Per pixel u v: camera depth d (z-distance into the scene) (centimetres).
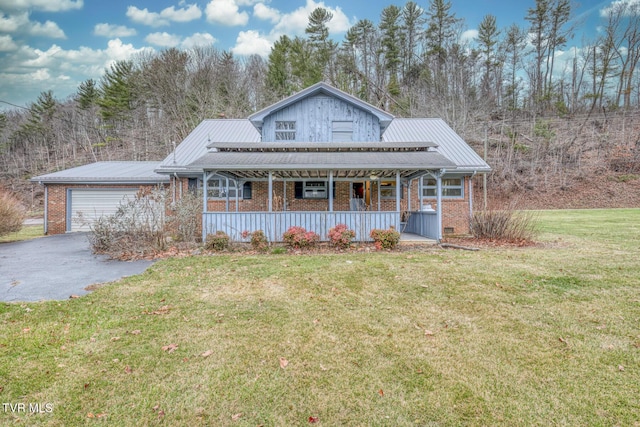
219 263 804
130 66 3653
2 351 369
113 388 306
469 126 3378
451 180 1468
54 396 293
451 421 266
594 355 364
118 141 3806
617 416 270
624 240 1118
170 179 1527
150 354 366
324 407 282
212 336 410
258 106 3353
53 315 473
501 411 277
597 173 3177
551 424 262
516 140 3531
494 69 3978
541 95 4056
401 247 1042
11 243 1229
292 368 339
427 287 604
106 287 610
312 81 3269
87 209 1628
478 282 631
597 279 638
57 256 931
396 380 320
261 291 587
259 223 1079
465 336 410
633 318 458
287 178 1416
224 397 294
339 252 958
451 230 1451
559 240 1138
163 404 285
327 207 1484
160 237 973
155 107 3503
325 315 477
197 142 1592
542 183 3134
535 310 491
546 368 339
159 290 592
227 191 1298
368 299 545
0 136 4209
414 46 4056
